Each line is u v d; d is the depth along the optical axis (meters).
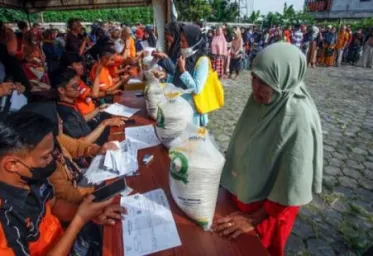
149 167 1.47
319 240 2.18
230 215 1.10
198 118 2.37
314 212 2.50
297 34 11.26
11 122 0.90
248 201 1.13
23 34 5.22
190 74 2.33
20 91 2.67
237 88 7.61
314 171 1.05
